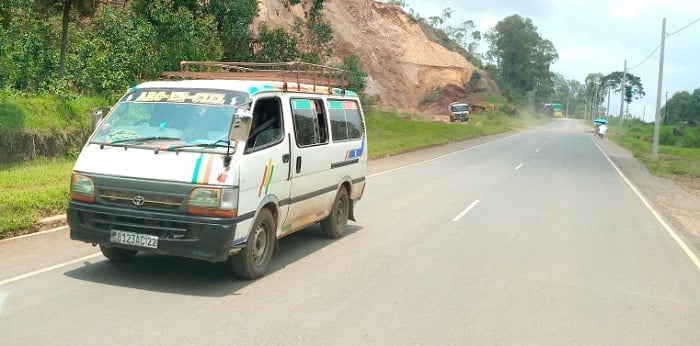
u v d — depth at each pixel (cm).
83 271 693
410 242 945
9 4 1923
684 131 6431
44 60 1803
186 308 584
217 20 2806
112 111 727
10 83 1734
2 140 1359
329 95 927
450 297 658
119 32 2016
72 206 663
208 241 627
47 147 1469
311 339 517
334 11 6869
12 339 485
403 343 517
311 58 3269
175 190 632
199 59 2252
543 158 2905
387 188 1594
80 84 1903
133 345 484
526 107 12044
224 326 539
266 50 3145
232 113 694
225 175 638
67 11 1744
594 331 569
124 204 646
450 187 1648
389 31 8144
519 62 12625
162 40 2181
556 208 1339
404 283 707
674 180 2319
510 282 729
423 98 7919
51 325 520
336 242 934
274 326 545
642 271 810
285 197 762
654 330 578
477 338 537
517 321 588
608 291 707
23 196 964
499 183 1773
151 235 636
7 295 596
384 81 7112
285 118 766
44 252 767
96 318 543
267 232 727
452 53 9419
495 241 969
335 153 921
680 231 1147
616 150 4128
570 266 821
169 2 2286
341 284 694
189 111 704
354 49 6775
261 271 712
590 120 14962
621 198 1581
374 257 836
